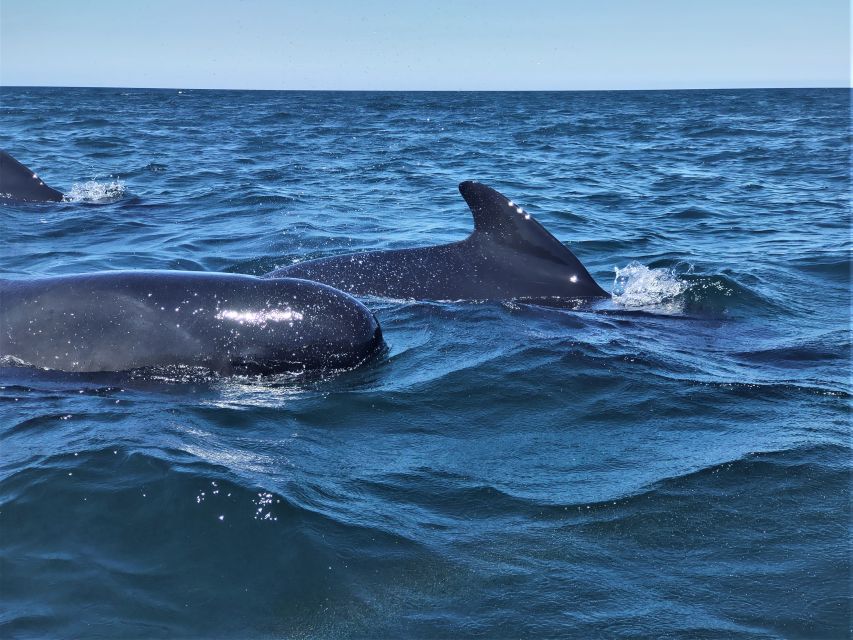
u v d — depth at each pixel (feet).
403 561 13.25
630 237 44.39
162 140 103.91
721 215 53.06
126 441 16.83
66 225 43.62
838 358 24.29
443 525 14.33
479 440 18.02
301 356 21.74
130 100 265.34
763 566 13.14
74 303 21.79
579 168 80.18
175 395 20.03
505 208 29.63
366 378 21.70
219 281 22.25
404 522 14.37
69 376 20.92
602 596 12.46
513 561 13.30
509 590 12.60
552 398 20.34
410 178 68.90
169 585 12.71
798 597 12.38
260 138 110.83
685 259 38.52
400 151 95.20
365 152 93.20
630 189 65.10
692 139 119.44
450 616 12.06
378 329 23.29
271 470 15.94
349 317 22.33
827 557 13.34
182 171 70.49
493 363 22.53
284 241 40.40
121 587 12.63
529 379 21.42
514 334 25.00
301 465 16.37
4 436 17.37
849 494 15.38
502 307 27.53
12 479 15.30
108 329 21.44
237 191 56.70
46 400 19.39
